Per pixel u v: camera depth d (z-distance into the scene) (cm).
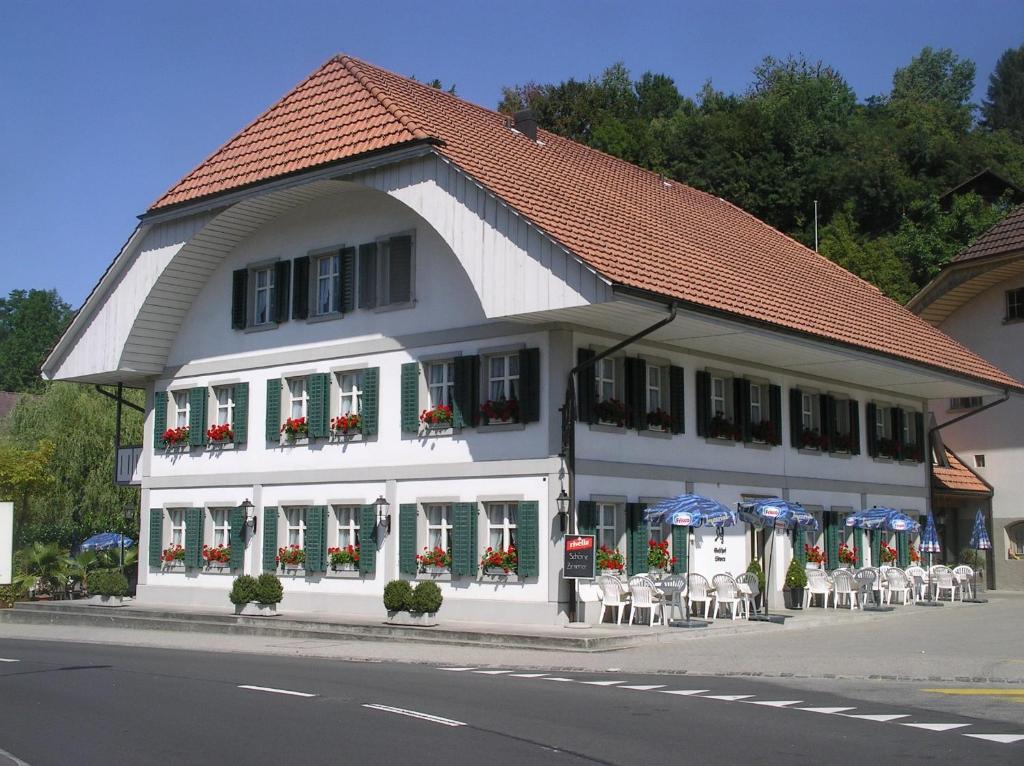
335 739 1087
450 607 2494
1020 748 1054
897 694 1459
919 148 6412
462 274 2559
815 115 6981
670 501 2362
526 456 2395
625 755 1006
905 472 3466
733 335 2489
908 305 4003
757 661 1838
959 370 3195
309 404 2817
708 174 6322
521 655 1984
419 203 2405
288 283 2908
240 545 2944
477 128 2777
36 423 4441
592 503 2372
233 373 3016
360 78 2700
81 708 1312
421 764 965
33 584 3472
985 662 1795
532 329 2414
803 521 2470
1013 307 3903
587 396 2391
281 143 2758
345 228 2798
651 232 2598
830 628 2425
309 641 2316
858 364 2892
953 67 9288
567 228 2270
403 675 1656
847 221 6084
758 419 2898
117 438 3353
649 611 2409
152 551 3155
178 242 2947
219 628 2580
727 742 1075
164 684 1535
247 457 2959
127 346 3102
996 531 3891
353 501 2708
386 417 2667
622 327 2406
